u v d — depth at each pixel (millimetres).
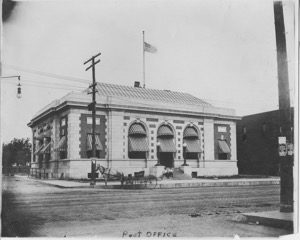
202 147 44594
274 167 44812
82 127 36938
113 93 41406
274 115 45156
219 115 46250
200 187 28750
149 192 23297
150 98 43969
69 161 36094
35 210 14898
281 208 12867
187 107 43438
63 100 38312
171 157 43250
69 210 14984
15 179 38625
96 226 11719
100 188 27031
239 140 50500
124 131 39062
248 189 26359
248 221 12398
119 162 38156
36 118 47031
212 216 13648
